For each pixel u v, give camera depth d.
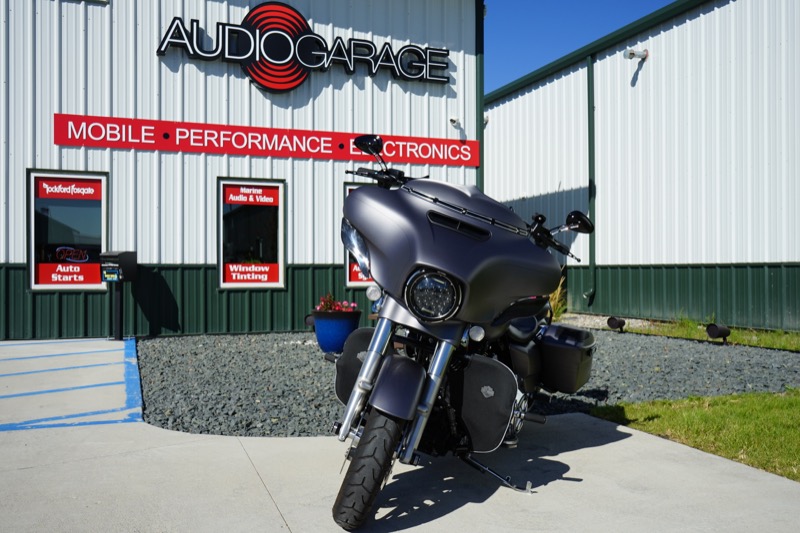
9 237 9.74
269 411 5.41
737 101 11.49
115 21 10.27
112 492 3.54
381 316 3.23
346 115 11.73
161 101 10.54
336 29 11.67
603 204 14.48
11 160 9.74
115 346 9.12
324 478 3.78
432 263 3.05
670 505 3.45
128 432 4.73
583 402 5.91
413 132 12.24
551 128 16.20
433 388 3.11
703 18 12.10
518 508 3.39
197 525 3.13
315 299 11.47
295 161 11.38
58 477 3.77
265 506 3.36
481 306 3.20
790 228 10.64
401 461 3.04
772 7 10.88
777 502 3.48
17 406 5.51
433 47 12.39
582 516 3.30
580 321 13.67
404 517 3.26
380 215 3.29
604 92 14.45
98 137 10.17
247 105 11.05
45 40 9.90
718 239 11.84
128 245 10.33
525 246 3.44
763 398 5.93
